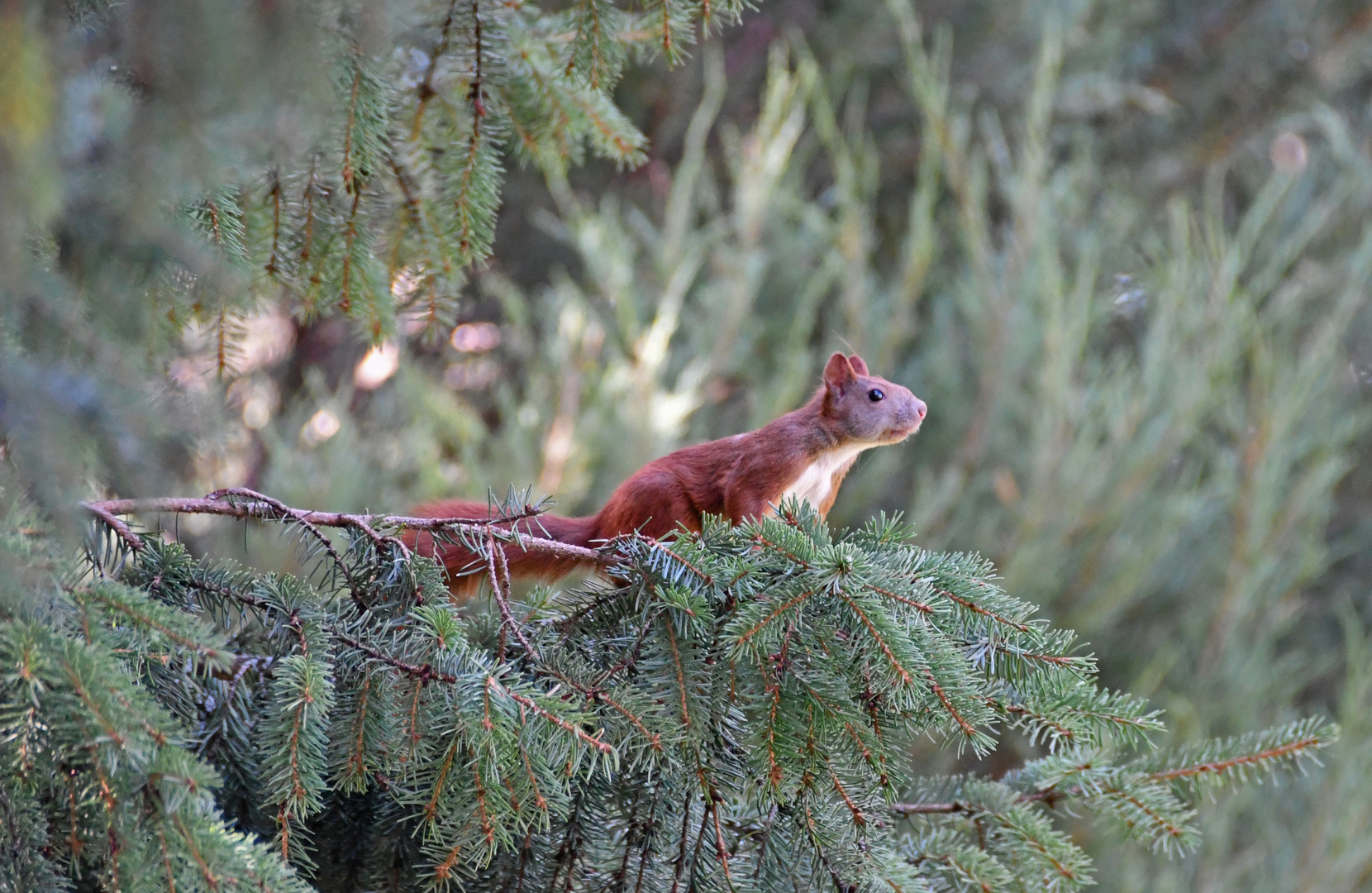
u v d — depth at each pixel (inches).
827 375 320.2
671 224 344.8
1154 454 344.8
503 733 307.7
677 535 311.3
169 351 310.7
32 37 209.6
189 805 299.0
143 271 306.7
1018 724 311.9
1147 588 348.2
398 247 314.8
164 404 271.6
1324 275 405.7
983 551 345.7
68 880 306.3
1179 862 344.8
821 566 309.7
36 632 298.7
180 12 237.6
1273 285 379.6
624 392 340.8
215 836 300.4
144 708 304.2
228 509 309.7
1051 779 315.0
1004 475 346.9
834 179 425.4
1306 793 346.6
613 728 309.1
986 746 309.1
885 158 418.6
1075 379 348.5
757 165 346.9
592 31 311.6
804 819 310.5
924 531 344.8
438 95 312.7
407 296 315.6
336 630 309.3
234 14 239.0
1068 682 311.4
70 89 239.8
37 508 292.4
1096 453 345.1
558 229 347.3
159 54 241.3
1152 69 449.1
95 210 269.6
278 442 339.0
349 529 310.3
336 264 313.4
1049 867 313.9
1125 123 444.5
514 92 315.0
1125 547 345.4
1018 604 310.7
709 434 347.9
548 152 316.5
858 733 309.3
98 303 296.8
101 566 308.5
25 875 306.0
